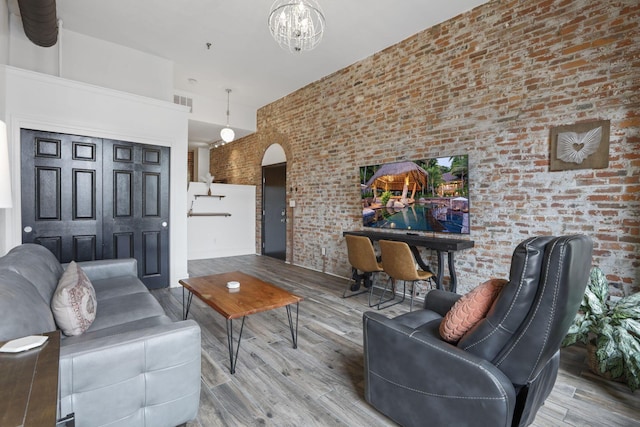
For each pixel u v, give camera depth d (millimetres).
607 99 2480
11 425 638
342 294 3967
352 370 2164
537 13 2832
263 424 1628
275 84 5422
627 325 1917
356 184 4590
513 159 3002
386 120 4141
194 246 6414
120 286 2559
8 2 3213
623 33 2408
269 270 5332
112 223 3791
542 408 1786
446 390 1335
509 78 3018
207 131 6957
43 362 938
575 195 2648
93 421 1268
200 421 1643
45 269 1970
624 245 2420
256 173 7059
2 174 1241
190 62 4543
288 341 2607
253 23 3525
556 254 1154
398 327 1545
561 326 1212
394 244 3197
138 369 1358
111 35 3805
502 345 1285
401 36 3830
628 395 1904
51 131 3361
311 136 5391
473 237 3307
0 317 1149
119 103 3809
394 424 1628
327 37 3836
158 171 4148
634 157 2367
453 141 3443
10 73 3109
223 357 2334
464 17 3326
